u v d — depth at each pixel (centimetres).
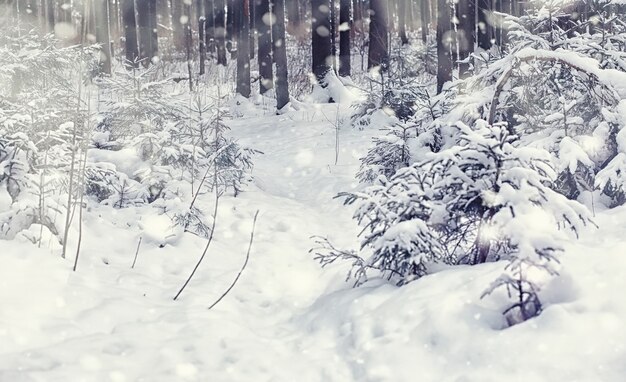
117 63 2755
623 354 291
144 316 443
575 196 637
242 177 880
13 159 620
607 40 729
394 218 458
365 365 349
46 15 3005
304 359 382
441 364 328
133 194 762
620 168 570
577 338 309
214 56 3344
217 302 485
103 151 808
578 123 641
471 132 446
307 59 2547
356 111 1411
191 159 863
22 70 832
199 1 3634
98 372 346
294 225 751
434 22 4075
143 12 2512
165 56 3284
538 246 356
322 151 1178
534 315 353
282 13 1683
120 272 537
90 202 724
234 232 720
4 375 323
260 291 541
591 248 414
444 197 461
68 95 767
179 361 369
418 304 387
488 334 335
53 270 490
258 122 1586
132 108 877
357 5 3891
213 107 991
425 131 858
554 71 694
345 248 660
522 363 303
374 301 425
